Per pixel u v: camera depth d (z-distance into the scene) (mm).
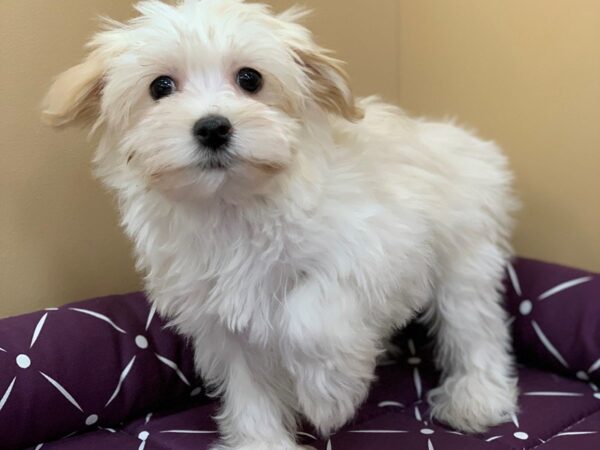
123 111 295
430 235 348
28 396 339
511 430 348
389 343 425
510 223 421
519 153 462
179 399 389
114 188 329
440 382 401
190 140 265
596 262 445
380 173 328
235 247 305
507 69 456
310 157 303
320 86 309
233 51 280
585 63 426
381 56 490
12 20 365
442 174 364
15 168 379
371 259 310
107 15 392
